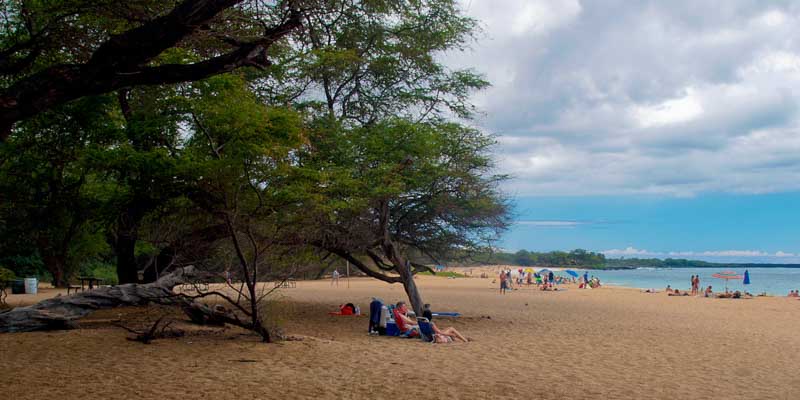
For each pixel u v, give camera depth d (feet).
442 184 74.64
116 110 72.74
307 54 66.69
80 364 37.17
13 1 40.60
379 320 59.47
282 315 71.20
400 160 70.38
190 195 50.65
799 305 121.90
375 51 76.38
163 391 30.04
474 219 79.00
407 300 127.13
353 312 82.89
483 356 46.26
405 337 57.11
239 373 35.53
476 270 487.61
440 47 77.25
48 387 30.17
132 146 59.21
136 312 67.51
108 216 63.62
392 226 78.18
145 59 24.38
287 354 43.19
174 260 59.06
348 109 78.89
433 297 144.36
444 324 73.67
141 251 90.38
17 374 33.37
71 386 30.60
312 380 34.06
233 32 31.78
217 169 43.62
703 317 90.84
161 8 32.24
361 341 53.57
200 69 26.53
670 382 37.17
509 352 48.98
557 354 48.47
